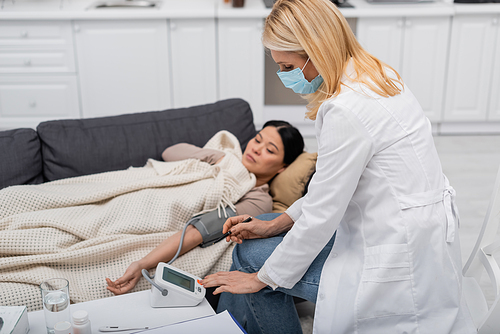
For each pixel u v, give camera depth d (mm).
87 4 3357
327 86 1021
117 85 3336
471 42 3352
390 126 974
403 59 3375
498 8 3227
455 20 3299
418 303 987
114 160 1739
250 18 3264
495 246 1191
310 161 1677
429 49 3355
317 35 967
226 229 1205
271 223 1220
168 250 1307
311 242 1005
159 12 3143
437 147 3350
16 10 3102
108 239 1315
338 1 3346
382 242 999
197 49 3311
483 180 2789
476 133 3648
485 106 3508
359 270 1012
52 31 3166
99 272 1288
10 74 3240
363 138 940
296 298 1553
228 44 3314
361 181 1007
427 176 1000
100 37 3209
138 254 1346
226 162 1646
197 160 1650
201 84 3400
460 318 1030
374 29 3299
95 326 1012
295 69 1025
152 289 1080
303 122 3564
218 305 1421
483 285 1737
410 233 970
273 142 1663
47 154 1687
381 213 994
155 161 1697
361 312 993
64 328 912
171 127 1856
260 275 1077
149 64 3312
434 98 3480
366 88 993
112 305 1092
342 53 1002
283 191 1670
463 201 2504
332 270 1048
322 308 1025
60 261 1237
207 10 3184
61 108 3359
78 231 1312
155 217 1421
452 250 1024
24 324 956
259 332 1339
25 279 1185
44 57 3223
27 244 1245
